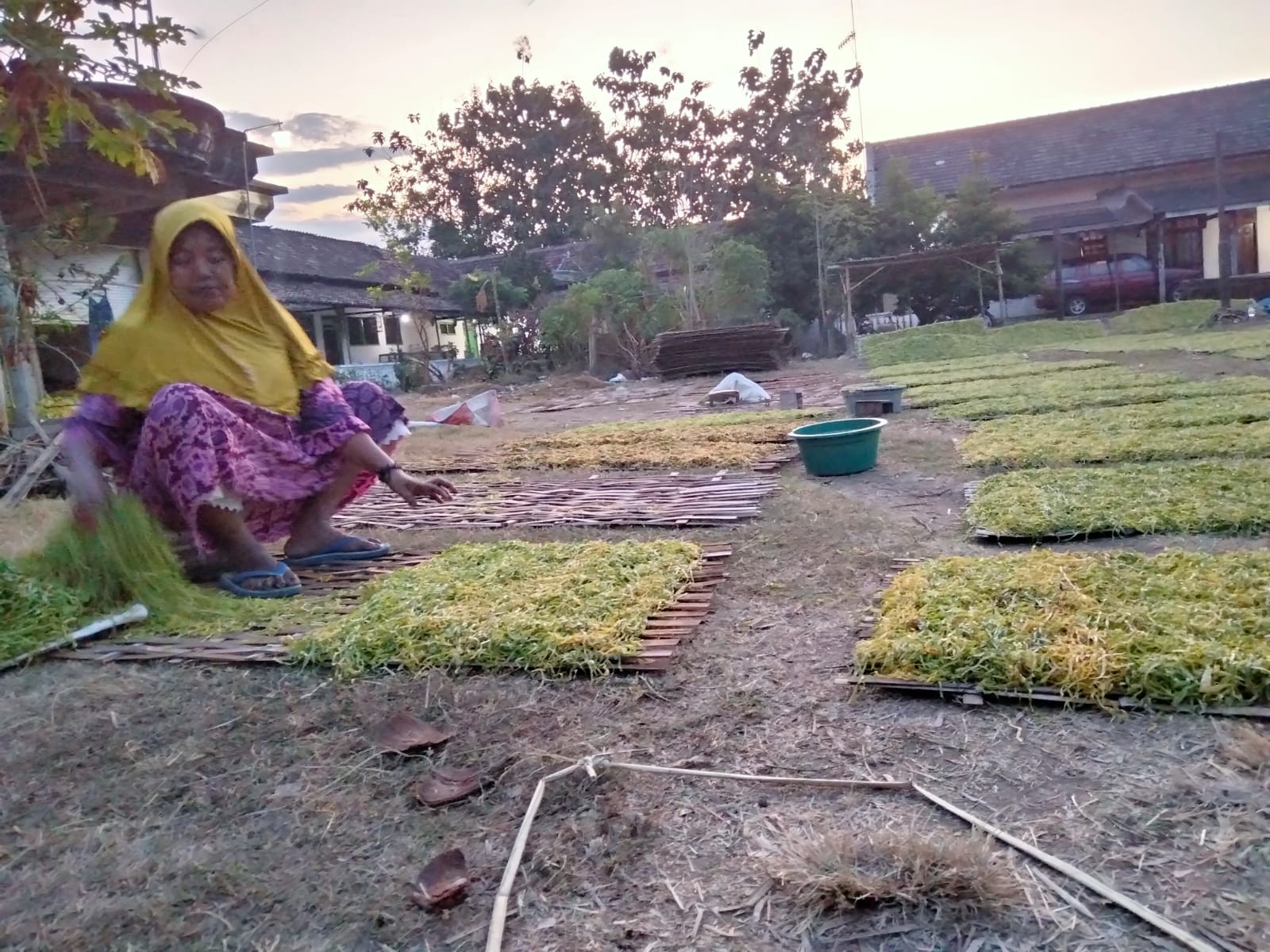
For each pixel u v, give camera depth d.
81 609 3.60
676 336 19.70
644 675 2.81
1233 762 2.05
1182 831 1.84
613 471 7.17
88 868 2.01
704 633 3.17
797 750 2.30
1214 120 28.38
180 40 3.21
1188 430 6.44
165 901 1.88
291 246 24.38
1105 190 27.80
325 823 2.13
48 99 3.11
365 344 24.67
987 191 25.55
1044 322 21.11
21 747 2.60
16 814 2.26
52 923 1.83
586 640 2.95
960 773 2.13
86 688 3.01
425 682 2.86
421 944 1.71
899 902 1.69
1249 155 26.14
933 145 31.70
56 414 7.52
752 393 12.46
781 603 3.46
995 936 1.60
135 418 4.12
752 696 2.63
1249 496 4.30
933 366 16.05
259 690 2.92
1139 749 2.16
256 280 4.33
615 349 23.44
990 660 2.54
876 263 22.89
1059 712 2.37
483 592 3.56
